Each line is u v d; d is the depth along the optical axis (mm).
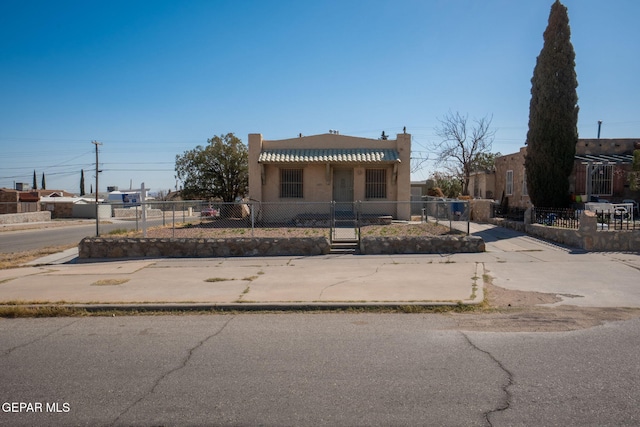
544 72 18328
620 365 4941
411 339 5996
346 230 16750
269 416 3951
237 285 9453
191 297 8422
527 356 5254
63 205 45656
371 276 10117
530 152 19031
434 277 9859
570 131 18141
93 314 7684
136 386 4625
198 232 16688
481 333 6191
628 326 6391
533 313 7176
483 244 13125
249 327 6738
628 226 13625
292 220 21109
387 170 21516
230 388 4531
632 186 17688
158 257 13586
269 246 13609
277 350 5648
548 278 9641
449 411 3977
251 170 21469
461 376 4719
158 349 5777
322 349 5656
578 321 6688
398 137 21266
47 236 24188
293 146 21719
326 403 4172
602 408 3984
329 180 21250
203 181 33531
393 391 4395
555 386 4434
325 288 8992
